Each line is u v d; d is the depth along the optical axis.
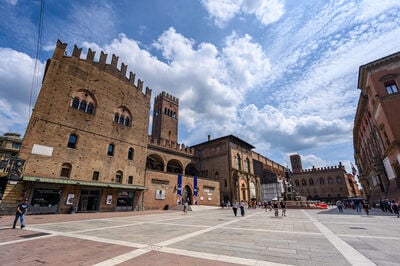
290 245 8.37
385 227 12.90
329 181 83.50
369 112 35.84
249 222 17.25
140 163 36.72
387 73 28.36
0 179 22.41
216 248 7.95
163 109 67.00
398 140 25.23
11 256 7.02
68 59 30.00
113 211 30.34
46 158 25.12
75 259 6.65
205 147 59.31
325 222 16.42
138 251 7.57
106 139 32.53
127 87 38.09
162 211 33.09
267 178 72.38
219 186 50.69
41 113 25.81
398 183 27.08
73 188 26.70
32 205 23.03
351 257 6.53
